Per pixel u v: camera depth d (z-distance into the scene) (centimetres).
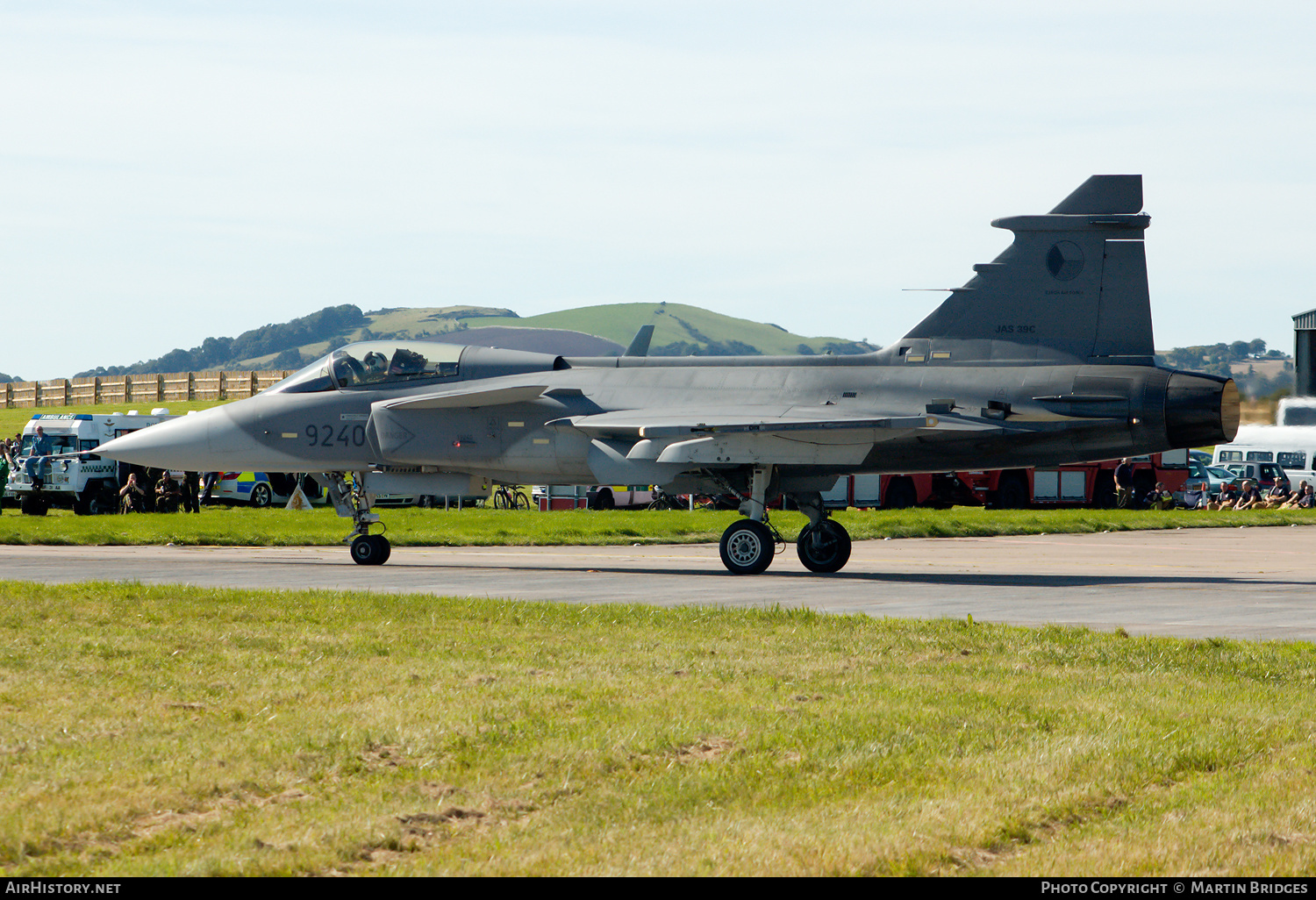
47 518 12175
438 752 2536
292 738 2586
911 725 2841
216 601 4809
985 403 7000
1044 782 2409
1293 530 13725
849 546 7475
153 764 2378
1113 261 7044
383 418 7812
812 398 7300
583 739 2642
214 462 8225
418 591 5997
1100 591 6344
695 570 7581
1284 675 3584
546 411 7600
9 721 2697
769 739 2678
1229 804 2305
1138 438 6906
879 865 1944
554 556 9006
